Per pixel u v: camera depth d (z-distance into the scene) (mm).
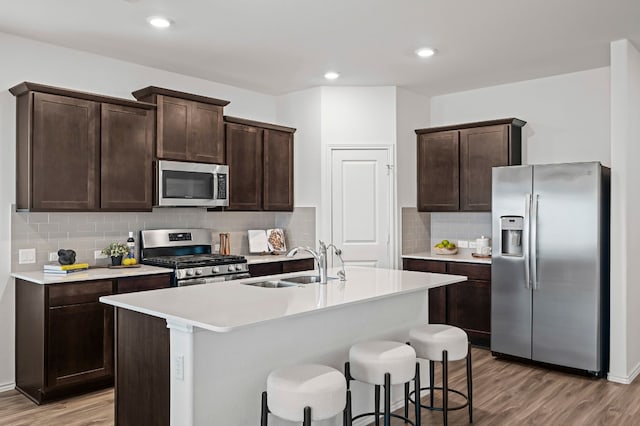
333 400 2189
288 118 5699
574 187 4055
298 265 5227
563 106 4977
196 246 4926
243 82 5215
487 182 5121
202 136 4625
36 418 3244
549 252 4176
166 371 2393
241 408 2480
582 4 3271
